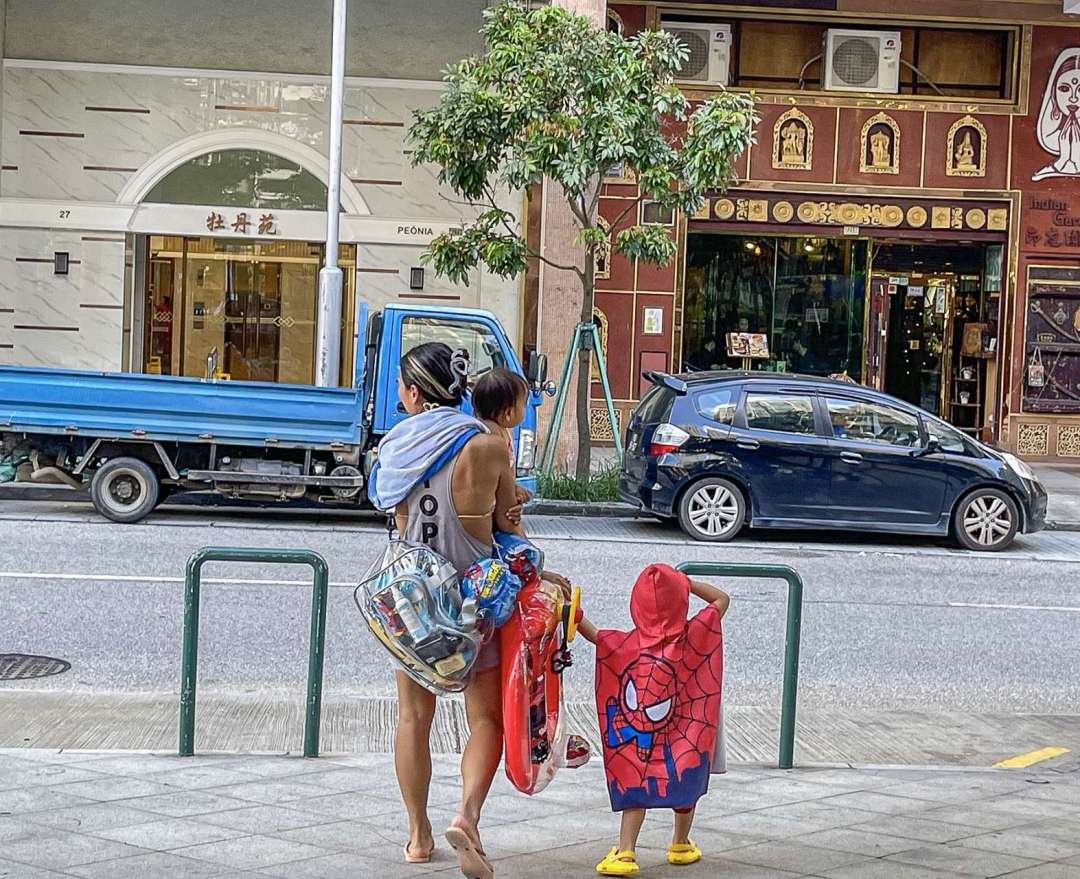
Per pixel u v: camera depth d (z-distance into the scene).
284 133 24.08
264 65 24.03
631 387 23.62
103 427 14.89
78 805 5.93
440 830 5.74
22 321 23.86
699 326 23.94
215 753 6.94
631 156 17.52
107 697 8.27
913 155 23.73
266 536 14.48
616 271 23.52
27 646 9.47
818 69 23.75
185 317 24.19
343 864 5.25
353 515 16.67
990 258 24.12
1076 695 9.44
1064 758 7.61
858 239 23.97
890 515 15.87
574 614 5.09
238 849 5.39
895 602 12.41
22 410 14.86
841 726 8.26
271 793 6.22
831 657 10.19
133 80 23.83
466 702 5.23
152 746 7.19
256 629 10.17
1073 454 23.97
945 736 8.11
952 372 24.27
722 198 23.56
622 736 5.26
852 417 16.05
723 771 5.55
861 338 24.11
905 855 5.57
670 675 5.25
